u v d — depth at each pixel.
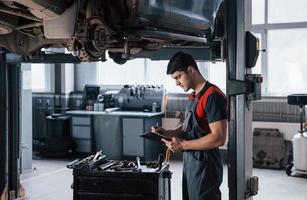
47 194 5.39
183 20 2.83
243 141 2.27
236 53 2.24
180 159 7.46
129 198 3.17
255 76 2.31
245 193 2.32
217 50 2.41
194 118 2.68
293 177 6.17
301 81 7.02
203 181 2.63
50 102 8.45
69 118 7.81
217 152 2.67
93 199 3.21
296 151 6.12
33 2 1.99
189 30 3.02
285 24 6.96
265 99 6.95
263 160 6.72
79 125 7.62
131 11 2.40
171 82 7.88
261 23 7.11
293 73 7.05
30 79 6.67
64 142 7.61
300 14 6.90
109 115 7.37
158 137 2.71
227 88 2.26
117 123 7.33
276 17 7.04
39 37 2.66
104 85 8.30
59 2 2.15
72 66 8.48
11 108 4.82
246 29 2.32
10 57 4.14
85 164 3.27
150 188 3.15
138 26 2.50
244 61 2.27
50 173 6.52
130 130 7.24
